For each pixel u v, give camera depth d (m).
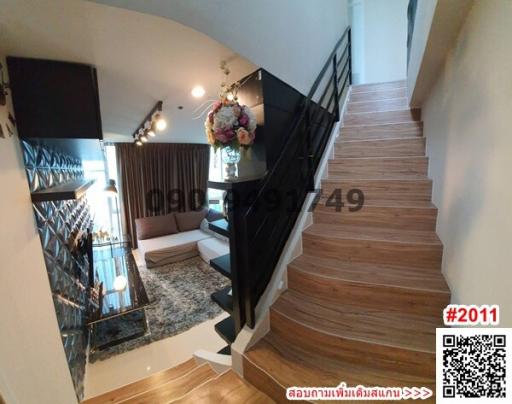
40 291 1.30
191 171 6.20
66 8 0.90
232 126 1.52
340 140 2.88
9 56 1.18
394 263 1.73
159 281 3.94
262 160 1.74
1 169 1.03
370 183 2.21
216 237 5.16
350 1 4.45
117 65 1.41
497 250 0.87
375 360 1.28
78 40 1.13
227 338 1.67
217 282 3.86
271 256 1.79
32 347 1.08
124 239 5.45
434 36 1.38
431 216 1.84
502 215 0.83
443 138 1.68
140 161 5.52
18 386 0.90
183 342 2.61
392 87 3.43
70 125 1.33
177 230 5.66
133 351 2.49
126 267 3.71
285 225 1.96
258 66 1.56
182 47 1.27
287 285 1.82
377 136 2.77
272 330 1.61
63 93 1.31
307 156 2.19
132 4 0.93
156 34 1.14
